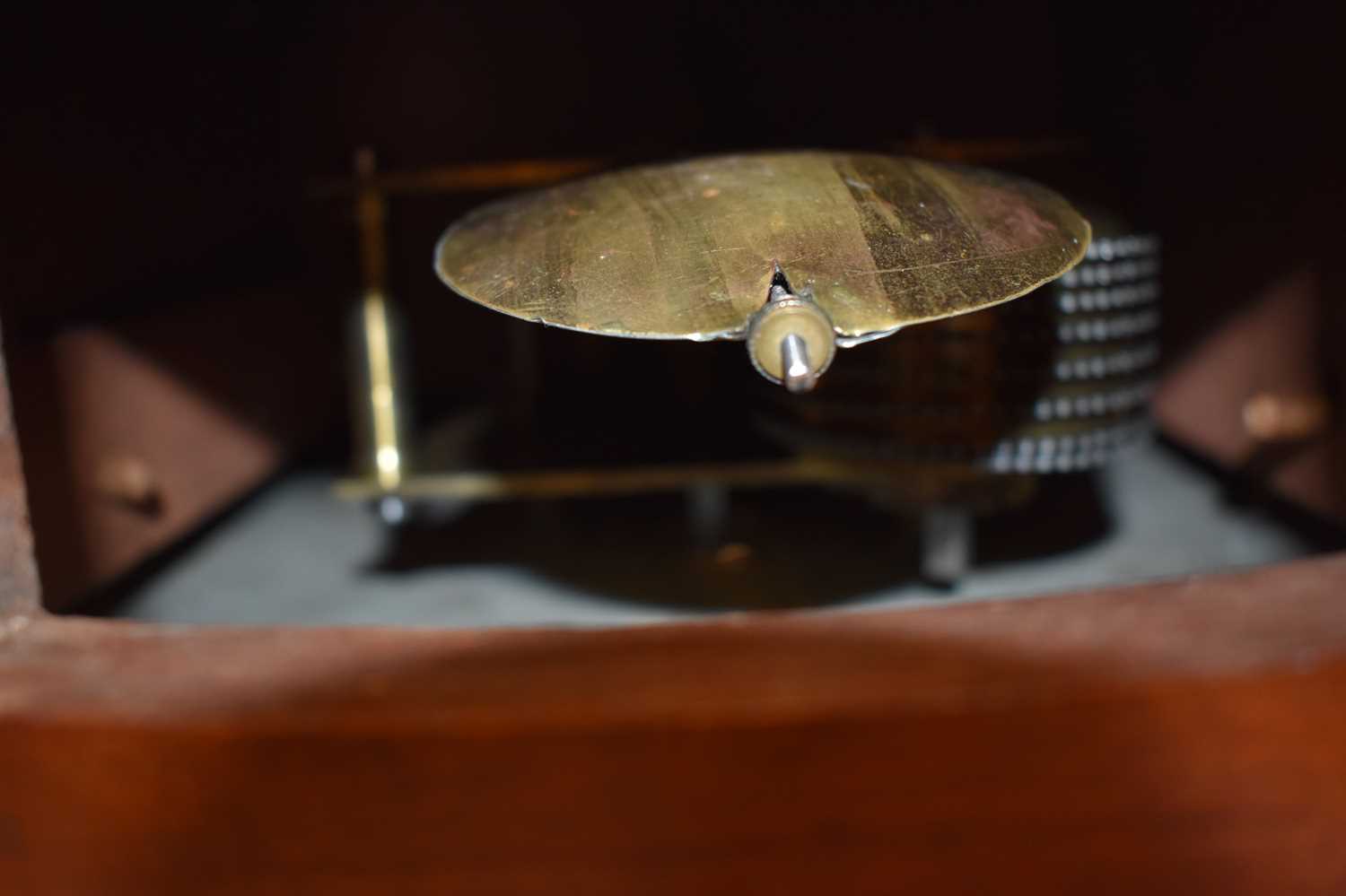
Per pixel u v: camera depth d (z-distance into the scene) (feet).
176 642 0.77
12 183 1.35
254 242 1.92
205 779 0.71
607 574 1.42
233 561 1.53
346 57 1.90
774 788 0.71
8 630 0.78
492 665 0.74
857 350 1.06
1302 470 1.43
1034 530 1.51
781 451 1.36
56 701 0.72
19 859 0.73
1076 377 1.05
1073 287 1.04
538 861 0.71
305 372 1.90
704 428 1.42
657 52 1.86
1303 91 1.35
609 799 0.71
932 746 0.70
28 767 0.72
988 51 1.80
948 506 1.22
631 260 0.85
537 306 0.84
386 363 1.32
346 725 0.70
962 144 1.21
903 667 0.72
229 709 0.71
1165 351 1.74
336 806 0.71
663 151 1.07
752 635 0.75
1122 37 1.71
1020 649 0.73
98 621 0.79
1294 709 0.71
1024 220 0.88
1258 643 0.72
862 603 1.31
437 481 1.33
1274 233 1.43
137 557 1.42
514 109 1.90
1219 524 1.51
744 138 1.78
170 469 1.50
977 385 1.05
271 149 1.93
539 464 1.46
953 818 0.71
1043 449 1.06
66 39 1.48
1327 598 0.75
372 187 1.29
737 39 1.83
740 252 0.85
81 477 1.32
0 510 0.80
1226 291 1.55
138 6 1.63
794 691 0.71
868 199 0.89
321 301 1.96
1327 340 1.35
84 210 1.51
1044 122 1.81
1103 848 0.71
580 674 0.73
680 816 0.71
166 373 1.50
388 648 0.75
